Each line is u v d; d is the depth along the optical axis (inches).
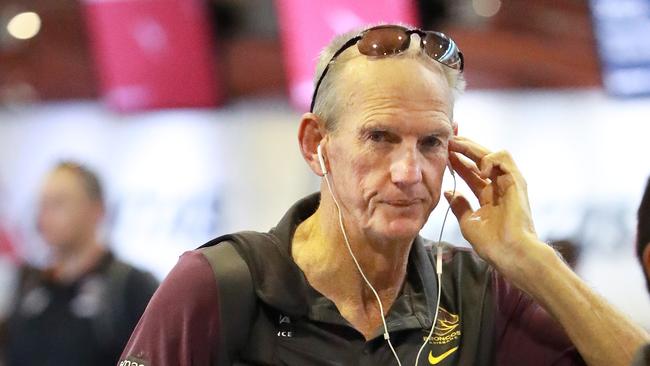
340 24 496.1
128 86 573.9
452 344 205.2
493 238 209.5
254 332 197.2
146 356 194.7
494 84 536.7
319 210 206.1
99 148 592.1
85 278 372.2
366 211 189.3
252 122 574.9
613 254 510.3
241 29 581.3
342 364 196.7
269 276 197.3
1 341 380.8
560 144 526.9
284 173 569.0
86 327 366.6
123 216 580.1
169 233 575.8
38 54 607.8
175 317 193.6
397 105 184.5
